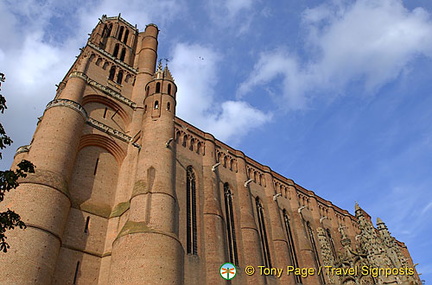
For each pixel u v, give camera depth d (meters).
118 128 44.19
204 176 42.34
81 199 34.56
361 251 38.06
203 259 34.38
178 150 41.44
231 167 48.25
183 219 35.53
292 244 48.97
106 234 34.00
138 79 51.59
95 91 43.53
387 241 36.81
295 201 55.19
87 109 42.12
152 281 27.66
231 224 41.53
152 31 61.03
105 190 37.38
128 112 45.75
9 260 24.88
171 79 47.03
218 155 47.25
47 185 29.94
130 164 39.66
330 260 40.94
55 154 32.56
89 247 32.03
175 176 38.12
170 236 31.39
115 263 29.25
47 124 34.75
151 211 32.31
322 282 46.50
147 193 33.50
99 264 31.73
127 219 33.22
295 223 52.06
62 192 30.84
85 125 38.75
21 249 25.70
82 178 36.03
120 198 36.78
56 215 29.45
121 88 48.91
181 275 31.02
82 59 47.47
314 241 53.47
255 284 37.03
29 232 26.75
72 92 39.94
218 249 35.56
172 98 44.84
